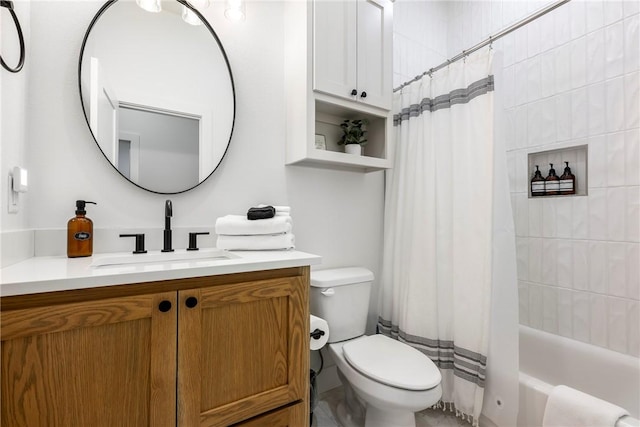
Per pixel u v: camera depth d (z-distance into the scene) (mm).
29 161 1011
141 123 1219
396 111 1902
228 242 1229
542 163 1841
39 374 633
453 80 1558
